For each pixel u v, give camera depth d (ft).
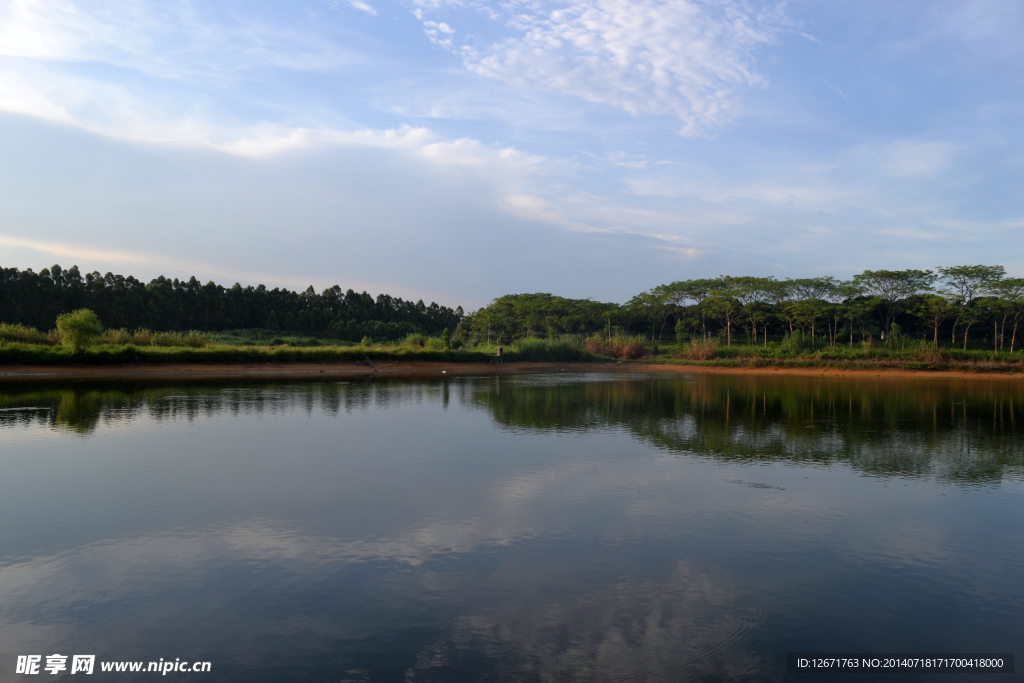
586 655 14.82
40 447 40.27
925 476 33.86
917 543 22.97
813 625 16.56
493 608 17.31
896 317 233.55
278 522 24.59
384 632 15.89
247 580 19.01
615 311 303.89
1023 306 189.78
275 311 339.57
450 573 19.71
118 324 271.90
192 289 313.12
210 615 16.74
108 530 23.48
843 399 79.61
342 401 71.97
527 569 20.08
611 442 44.11
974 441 45.68
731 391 92.58
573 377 132.77
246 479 31.76
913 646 15.55
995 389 98.43
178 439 43.78
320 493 29.04
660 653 14.97
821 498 29.12
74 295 265.34
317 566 20.15
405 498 28.32
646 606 17.57
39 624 16.14
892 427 53.01
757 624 16.58
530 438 45.68
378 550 21.62
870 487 31.32
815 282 232.73
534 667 14.25
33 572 19.47
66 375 109.50
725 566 20.58
